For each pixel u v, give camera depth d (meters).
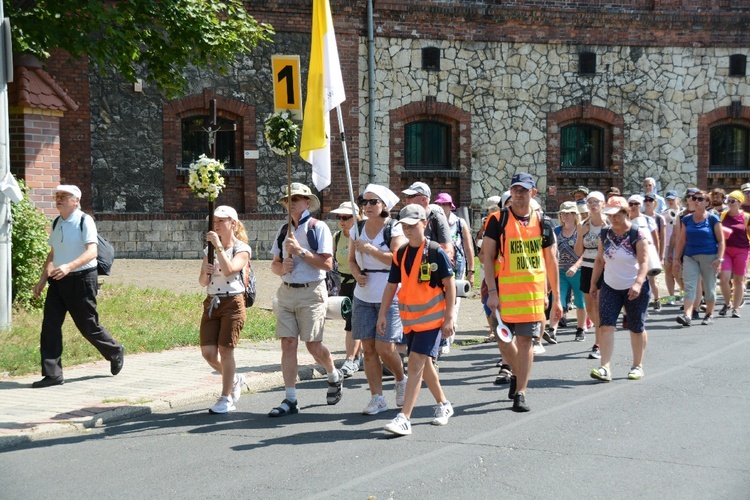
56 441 6.95
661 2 23.69
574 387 8.82
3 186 10.72
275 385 9.27
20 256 12.11
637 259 9.02
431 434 6.98
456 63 22.47
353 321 7.82
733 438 6.68
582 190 13.90
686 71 24.03
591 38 23.33
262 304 14.91
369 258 7.75
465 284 9.47
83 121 19.33
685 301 13.26
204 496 5.48
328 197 21.58
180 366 9.79
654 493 5.39
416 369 7.01
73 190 8.88
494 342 12.19
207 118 20.62
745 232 14.19
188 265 19.00
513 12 22.66
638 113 23.81
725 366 9.74
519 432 6.97
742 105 24.38
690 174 24.20
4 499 5.50
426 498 5.35
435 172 22.45
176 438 7.00
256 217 21.00
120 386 8.72
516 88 22.94
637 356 9.23
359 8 21.52
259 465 6.16
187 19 15.45
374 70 21.81
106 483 5.79
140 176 19.89
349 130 21.69
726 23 24.09
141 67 19.72
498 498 5.32
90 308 8.91
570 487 5.52
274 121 7.84
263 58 20.91
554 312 8.05
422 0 22.00
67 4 14.09
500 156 22.94
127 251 19.83
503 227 7.74
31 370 9.32
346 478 5.79
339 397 8.29
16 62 13.88
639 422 7.23
